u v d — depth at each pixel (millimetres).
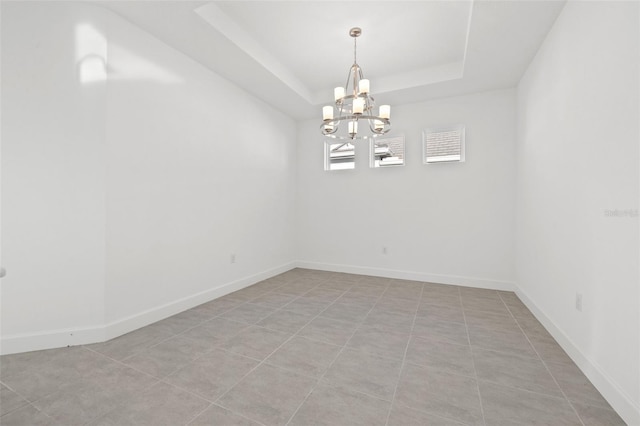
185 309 2918
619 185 1476
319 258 4938
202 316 2750
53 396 1541
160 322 2594
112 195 2293
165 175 2730
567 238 2078
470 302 3199
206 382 1680
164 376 1738
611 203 1543
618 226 1479
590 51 1781
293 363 1902
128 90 2406
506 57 2908
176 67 2828
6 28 1962
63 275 2117
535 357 1993
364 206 4578
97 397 1534
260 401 1514
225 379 1713
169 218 2773
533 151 2883
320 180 4906
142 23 2438
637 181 1337
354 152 4656
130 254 2430
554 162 2338
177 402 1499
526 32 2486
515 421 1375
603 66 1635
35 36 2031
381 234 4457
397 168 4332
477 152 3852
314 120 4969
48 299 2084
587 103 1811
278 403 1499
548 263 2455
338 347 2133
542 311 2576
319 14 2590
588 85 1801
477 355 2020
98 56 2211
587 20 1822
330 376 1753
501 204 3730
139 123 2494
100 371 1789
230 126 3553
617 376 1464
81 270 2164
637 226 1335
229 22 2660
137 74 2475
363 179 4578
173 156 2809
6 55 1959
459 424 1354
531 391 1612
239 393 1579
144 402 1496
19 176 1997
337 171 4777
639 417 1285
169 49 2758
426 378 1737
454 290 3684
